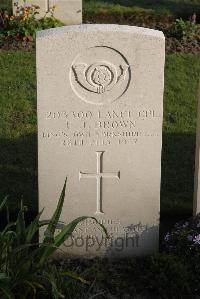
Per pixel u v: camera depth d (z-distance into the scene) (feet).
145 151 8.12
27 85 12.75
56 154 8.06
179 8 17.66
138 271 8.16
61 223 8.27
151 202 8.31
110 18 16.94
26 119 11.64
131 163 8.16
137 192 8.27
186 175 10.19
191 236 8.11
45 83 7.80
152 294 7.84
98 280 7.96
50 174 8.14
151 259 8.08
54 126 7.96
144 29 7.82
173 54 14.21
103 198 8.28
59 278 7.52
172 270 7.80
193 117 11.82
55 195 8.21
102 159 8.13
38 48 7.67
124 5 18.07
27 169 10.24
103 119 7.98
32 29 14.89
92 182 8.21
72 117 7.94
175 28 15.31
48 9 15.42
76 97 7.88
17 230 7.47
